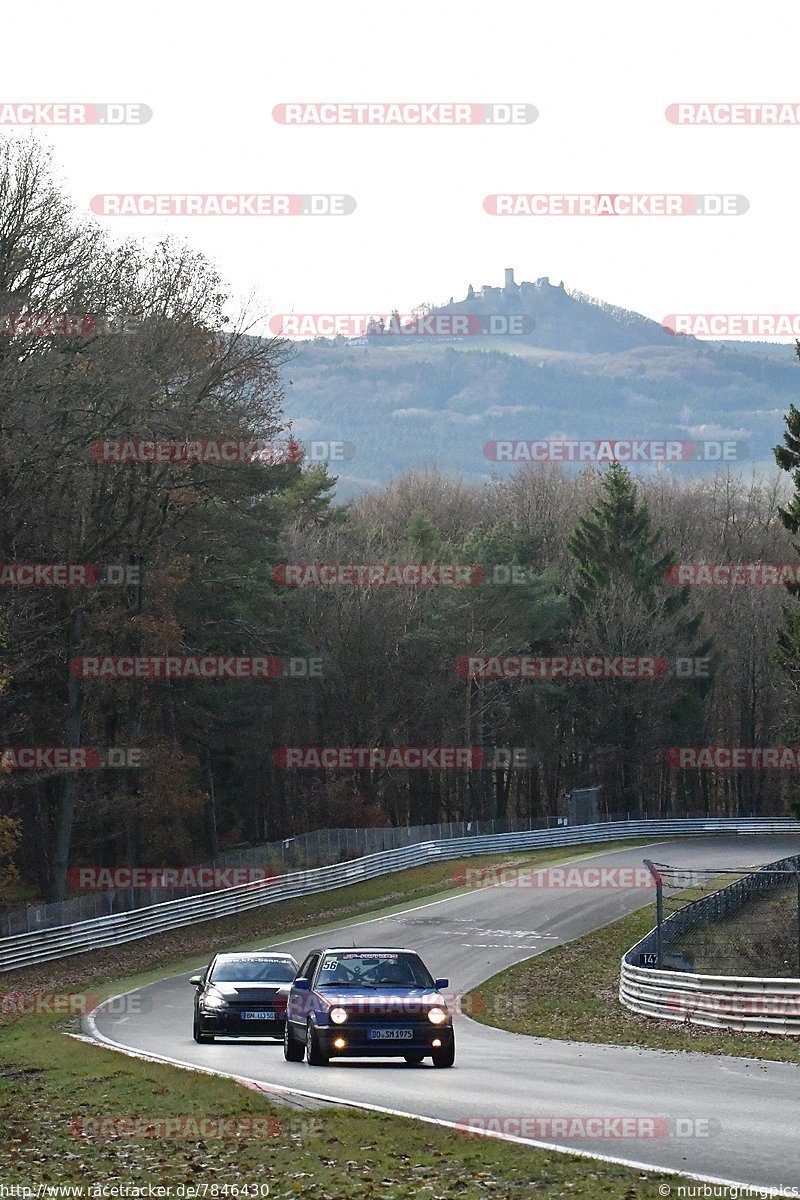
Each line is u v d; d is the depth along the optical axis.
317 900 137.62
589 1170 26.69
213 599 152.00
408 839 172.00
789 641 135.25
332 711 198.25
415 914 128.75
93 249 112.25
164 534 125.62
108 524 121.12
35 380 104.69
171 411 114.12
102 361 109.69
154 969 102.31
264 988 59.44
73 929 105.38
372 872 155.50
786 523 133.62
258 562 166.25
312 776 199.12
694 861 170.75
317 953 50.53
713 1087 40.22
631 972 76.00
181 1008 78.88
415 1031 45.91
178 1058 50.78
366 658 196.75
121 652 130.75
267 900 133.25
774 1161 27.67
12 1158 31.12
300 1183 26.84
